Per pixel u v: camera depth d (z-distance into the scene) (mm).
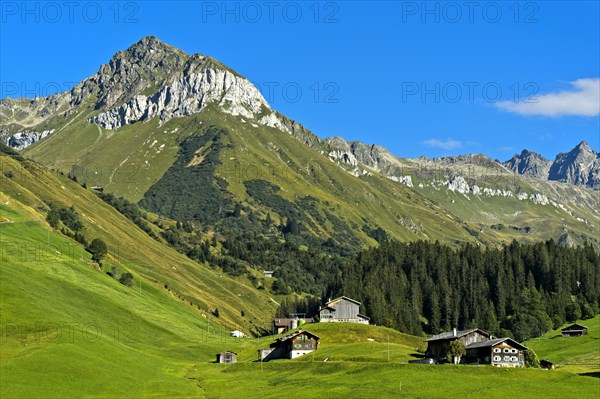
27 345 145250
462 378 141125
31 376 125812
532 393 129000
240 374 168375
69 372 132250
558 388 132750
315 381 146875
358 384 139000
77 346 150125
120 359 154875
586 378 140625
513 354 165500
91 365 140250
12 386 119250
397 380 140750
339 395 130500
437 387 133625
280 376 160750
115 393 129375
